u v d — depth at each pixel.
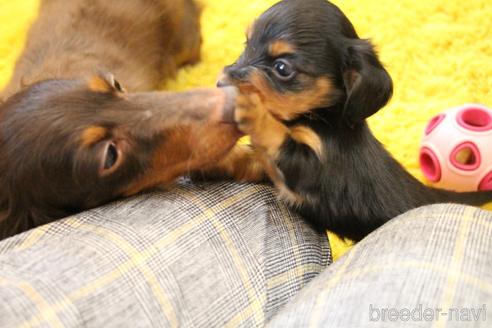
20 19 0.83
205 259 0.44
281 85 0.52
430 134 0.68
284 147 0.52
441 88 0.75
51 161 0.48
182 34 0.75
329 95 0.53
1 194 0.49
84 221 0.45
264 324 0.45
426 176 0.69
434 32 0.78
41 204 0.50
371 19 0.79
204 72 0.79
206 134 0.50
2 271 0.40
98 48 0.65
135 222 0.45
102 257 0.41
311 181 0.53
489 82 0.75
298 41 0.52
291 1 0.53
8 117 0.49
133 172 0.50
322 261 0.51
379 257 0.42
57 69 0.61
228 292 0.44
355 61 0.52
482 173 0.65
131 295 0.41
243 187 0.50
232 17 0.82
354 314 0.39
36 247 0.42
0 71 0.79
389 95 0.53
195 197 0.48
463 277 0.40
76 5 0.67
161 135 0.50
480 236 0.43
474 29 0.78
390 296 0.39
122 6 0.68
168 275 0.42
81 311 0.39
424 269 0.40
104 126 0.49
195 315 0.42
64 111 0.49
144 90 0.65
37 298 0.38
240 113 0.50
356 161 0.53
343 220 0.54
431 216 0.45
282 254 0.48
